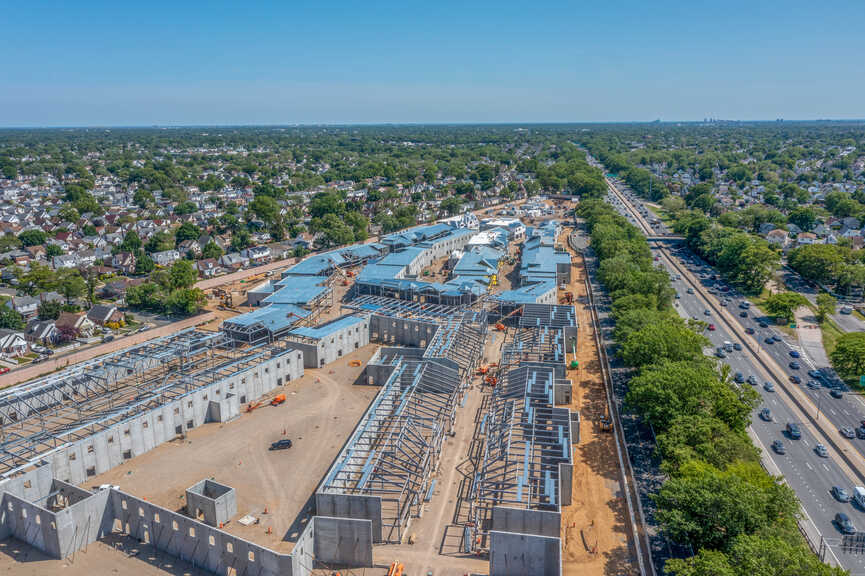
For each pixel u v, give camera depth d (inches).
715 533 3211.1
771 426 5103.3
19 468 3833.7
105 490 3715.6
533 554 3255.4
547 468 4040.4
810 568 2810.0
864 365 5885.8
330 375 6127.0
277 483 4207.7
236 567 3331.7
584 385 5841.5
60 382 5201.8
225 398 5246.1
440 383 5487.2
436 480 4279.0
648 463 4490.7
